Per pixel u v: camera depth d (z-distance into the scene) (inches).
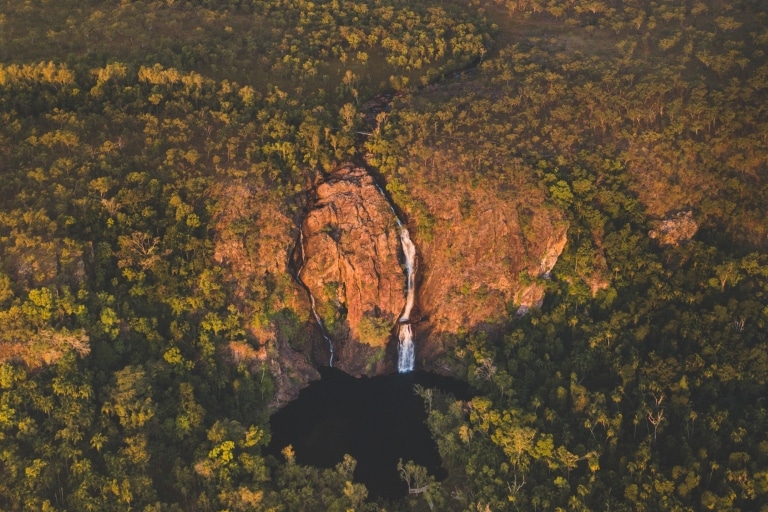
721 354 6904.5
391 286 7568.9
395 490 6343.5
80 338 6279.5
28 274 6505.9
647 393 6673.2
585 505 5871.1
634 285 7578.7
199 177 7465.6
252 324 7135.8
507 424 6397.6
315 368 7475.4
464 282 7573.8
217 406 6648.6
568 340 7396.7
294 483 6215.6
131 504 5782.5
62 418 6018.7
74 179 7249.0
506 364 7150.6
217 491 6028.5
